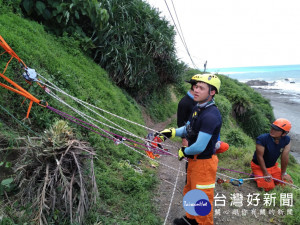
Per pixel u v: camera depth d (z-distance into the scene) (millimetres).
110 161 3748
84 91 4461
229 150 5711
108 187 3107
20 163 2365
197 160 2582
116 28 6047
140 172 3971
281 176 4215
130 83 6797
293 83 76938
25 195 2279
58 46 4988
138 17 6973
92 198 2609
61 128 2375
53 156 2254
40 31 4797
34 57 3717
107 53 5945
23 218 2156
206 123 2387
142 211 3039
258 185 4109
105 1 5953
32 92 3203
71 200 2229
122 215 2850
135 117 6004
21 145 2699
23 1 4789
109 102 5148
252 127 15695
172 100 10820
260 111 17141
